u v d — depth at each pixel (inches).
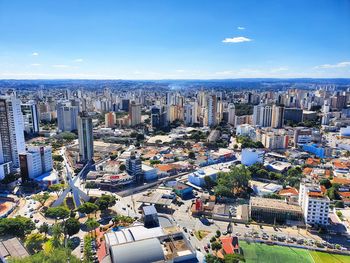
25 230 7824.8
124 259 5836.6
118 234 7116.1
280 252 7440.9
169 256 6131.9
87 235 7864.2
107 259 6309.1
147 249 6087.6
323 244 7721.5
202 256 6510.8
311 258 7219.5
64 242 7583.7
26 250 6761.8
